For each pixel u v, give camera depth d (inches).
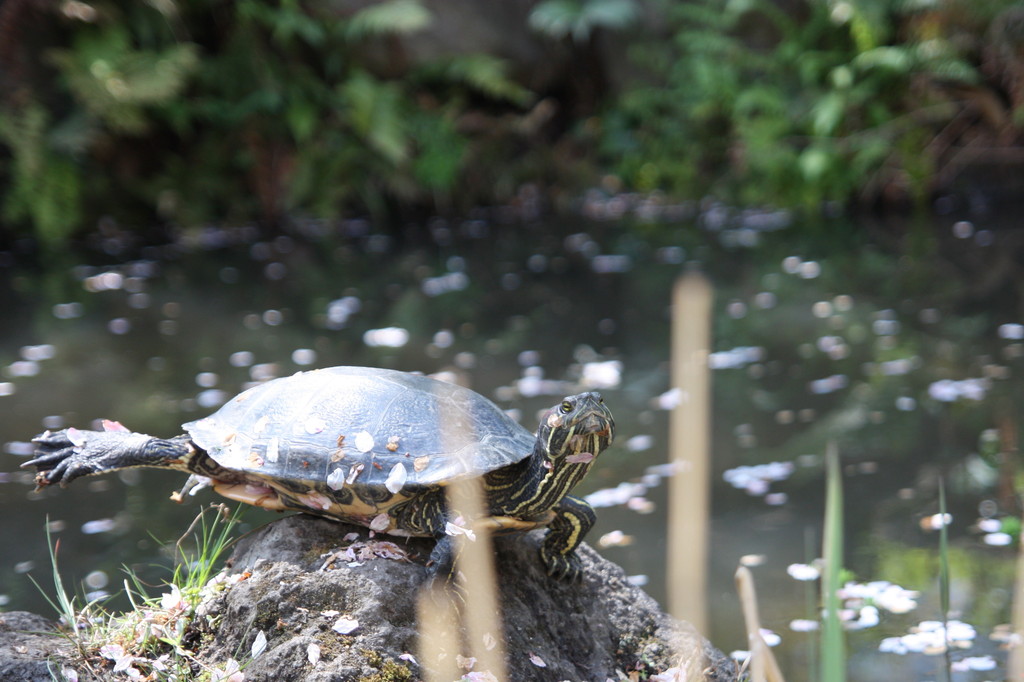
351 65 408.2
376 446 82.7
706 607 117.2
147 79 333.1
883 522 139.5
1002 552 128.3
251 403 90.9
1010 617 111.5
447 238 373.1
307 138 387.2
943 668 101.6
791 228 378.6
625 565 127.3
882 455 163.3
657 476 156.0
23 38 322.0
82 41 331.0
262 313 258.7
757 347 227.6
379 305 269.6
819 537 134.9
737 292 280.4
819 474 157.0
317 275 308.5
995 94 404.5
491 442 84.0
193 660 81.4
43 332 237.3
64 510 139.9
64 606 91.7
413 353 222.7
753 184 420.5
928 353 217.2
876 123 410.0
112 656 81.2
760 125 414.0
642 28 450.9
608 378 204.5
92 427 169.3
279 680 75.8
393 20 381.7
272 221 384.5
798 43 426.9
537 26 433.4
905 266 303.0
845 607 115.8
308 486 82.8
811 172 389.4
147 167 366.3
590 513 88.0
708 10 435.2
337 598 80.9
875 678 100.0
